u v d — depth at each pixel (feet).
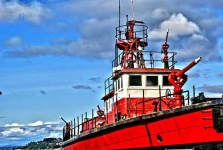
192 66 71.51
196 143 63.41
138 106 84.43
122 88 86.48
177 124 65.10
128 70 85.87
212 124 60.39
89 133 88.17
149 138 70.13
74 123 110.83
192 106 62.13
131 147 74.18
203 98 63.82
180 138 65.16
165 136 67.36
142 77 86.22
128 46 94.27
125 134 75.15
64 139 128.36
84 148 96.17
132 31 96.07
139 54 93.15
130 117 78.64
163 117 66.69
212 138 61.11
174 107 69.21
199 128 62.28
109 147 81.10
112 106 93.81
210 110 60.49
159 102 74.49
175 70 87.51
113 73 92.58
